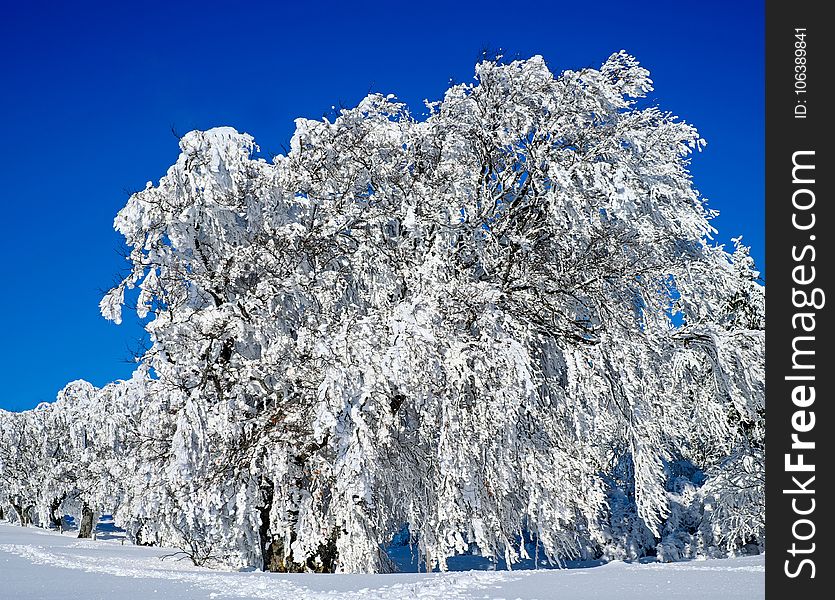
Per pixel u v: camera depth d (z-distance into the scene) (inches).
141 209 668.1
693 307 741.3
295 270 700.7
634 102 745.0
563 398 674.2
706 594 297.0
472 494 582.6
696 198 774.5
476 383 583.5
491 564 876.6
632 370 629.0
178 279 687.1
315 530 629.0
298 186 724.0
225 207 677.3
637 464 633.0
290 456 658.2
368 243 709.9
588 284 677.9
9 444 2237.9
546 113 737.0
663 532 1091.9
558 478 641.0
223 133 691.4
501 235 724.7
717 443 805.9
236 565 662.5
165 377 649.6
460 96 749.3
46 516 2018.9
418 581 405.4
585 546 1036.5
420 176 733.9
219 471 639.8
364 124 748.0
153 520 820.0
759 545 882.8
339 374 583.2
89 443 1646.2
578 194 662.5
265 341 664.4
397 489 684.7
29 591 398.0
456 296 625.3
